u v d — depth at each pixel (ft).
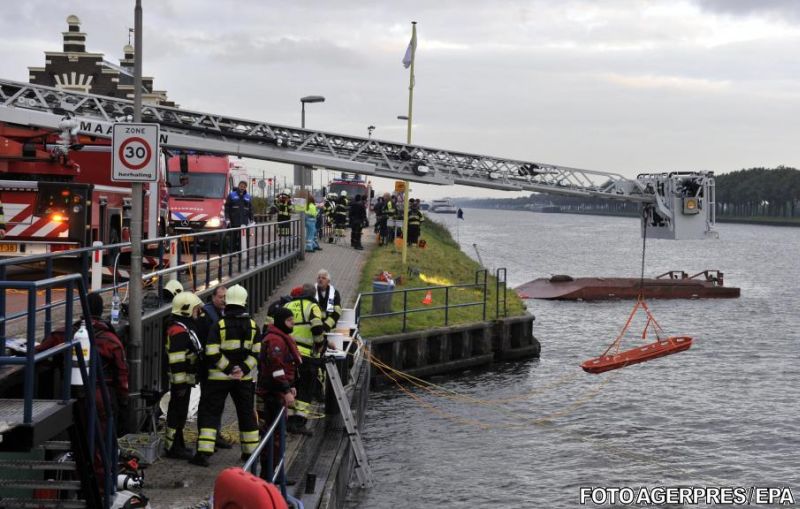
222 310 44.32
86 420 31.14
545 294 177.06
